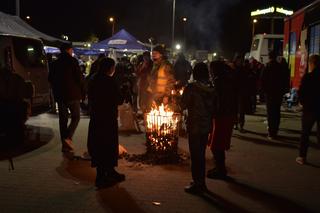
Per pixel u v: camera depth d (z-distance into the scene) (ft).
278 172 23.84
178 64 42.14
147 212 17.44
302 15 46.80
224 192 20.12
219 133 21.74
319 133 28.73
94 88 20.79
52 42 55.36
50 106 42.42
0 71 28.53
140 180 21.76
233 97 21.72
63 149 26.91
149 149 26.00
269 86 33.32
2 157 26.20
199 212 17.52
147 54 39.63
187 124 19.72
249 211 17.75
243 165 25.27
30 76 38.22
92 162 20.76
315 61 24.66
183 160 25.68
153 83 30.25
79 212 17.31
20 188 20.30
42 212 17.29
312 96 24.73
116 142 21.15
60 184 20.99
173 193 19.85
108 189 20.29
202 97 19.35
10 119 28.48
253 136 35.09
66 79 26.43
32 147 29.01
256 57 83.10
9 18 52.90
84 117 44.21
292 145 31.58
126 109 35.88
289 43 54.08
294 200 19.19
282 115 50.14
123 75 41.37
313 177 22.95
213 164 25.35
